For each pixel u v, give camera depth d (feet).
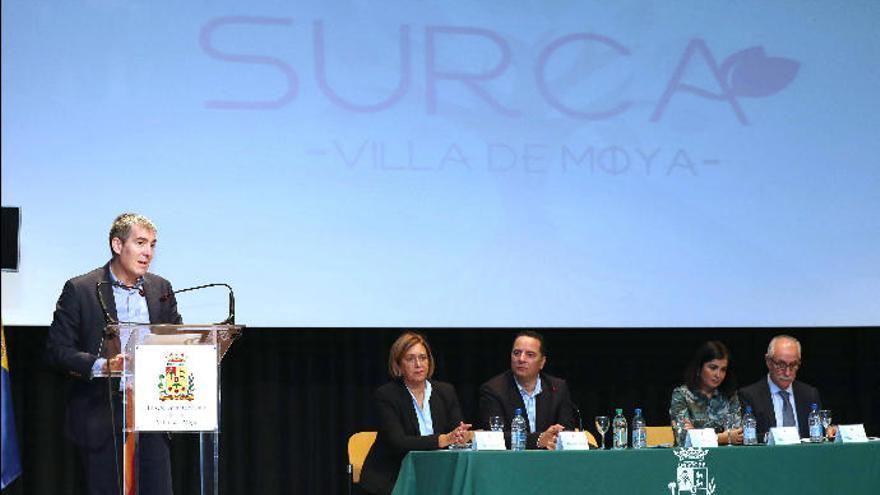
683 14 25.46
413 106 24.23
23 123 22.43
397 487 17.78
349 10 24.09
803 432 22.18
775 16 25.84
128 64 23.03
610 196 24.89
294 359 25.53
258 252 23.47
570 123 24.82
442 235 24.23
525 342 21.48
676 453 17.95
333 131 23.89
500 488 17.19
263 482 25.13
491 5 24.70
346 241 23.88
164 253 23.02
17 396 24.07
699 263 25.14
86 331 18.01
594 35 25.05
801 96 25.79
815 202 25.67
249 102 23.54
